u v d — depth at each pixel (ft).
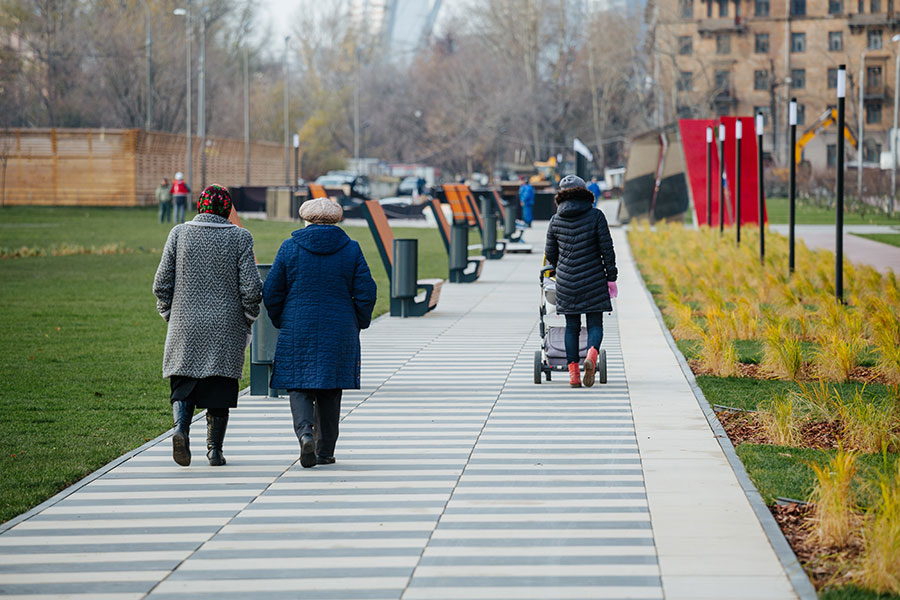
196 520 49.34
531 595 39.29
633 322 124.36
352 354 59.62
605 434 66.39
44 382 89.45
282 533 47.24
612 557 43.34
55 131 509.35
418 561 43.27
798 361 85.81
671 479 55.26
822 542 44.32
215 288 58.65
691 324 108.99
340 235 60.85
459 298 157.17
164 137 533.55
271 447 64.49
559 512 49.83
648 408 74.59
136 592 40.32
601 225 81.51
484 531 47.11
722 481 54.70
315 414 60.95
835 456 57.93
